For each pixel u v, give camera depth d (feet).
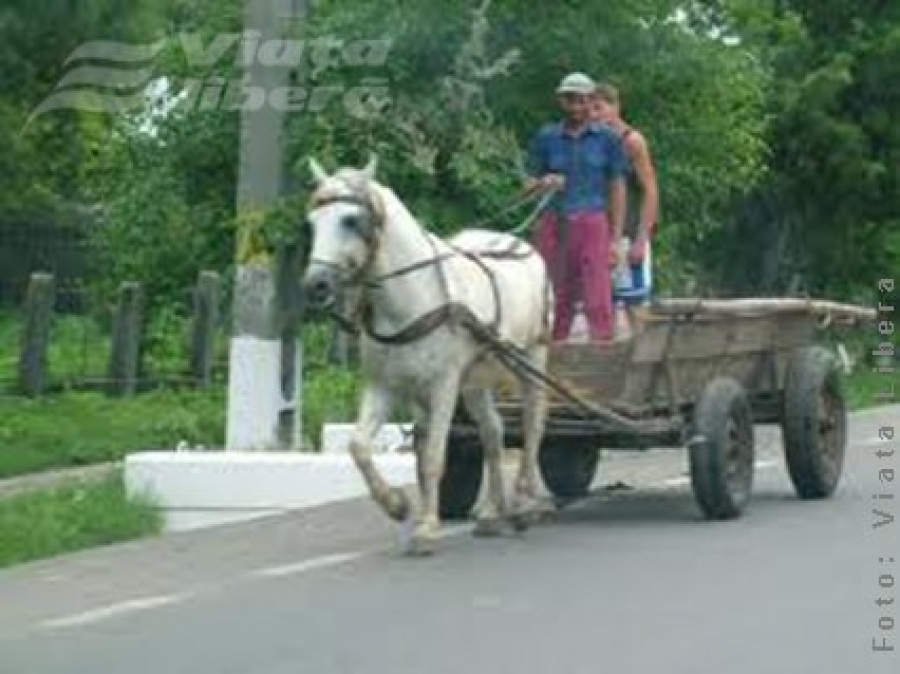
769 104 143.33
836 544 55.93
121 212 95.50
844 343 117.60
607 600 47.14
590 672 39.06
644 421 59.52
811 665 39.78
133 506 62.03
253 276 70.79
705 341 61.87
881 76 148.15
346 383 92.43
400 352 53.21
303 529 59.77
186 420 85.10
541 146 61.41
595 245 60.13
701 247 148.56
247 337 71.10
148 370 100.73
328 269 50.93
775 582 49.49
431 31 78.95
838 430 67.72
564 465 66.28
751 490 65.05
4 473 73.72
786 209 152.35
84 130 122.72
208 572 51.90
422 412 55.01
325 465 64.95
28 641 42.75
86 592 48.93
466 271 54.90
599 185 60.54
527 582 49.83
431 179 81.97
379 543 56.75
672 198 91.81
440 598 47.62
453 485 60.80
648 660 40.22
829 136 147.13
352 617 45.16
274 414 71.36
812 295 156.25
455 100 80.79
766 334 65.51
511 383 58.34
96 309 116.26
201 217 91.97
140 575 51.57
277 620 44.86
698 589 48.55
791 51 147.54
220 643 42.27
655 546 55.72
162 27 101.71
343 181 51.90
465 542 56.80
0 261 130.82
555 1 82.43
